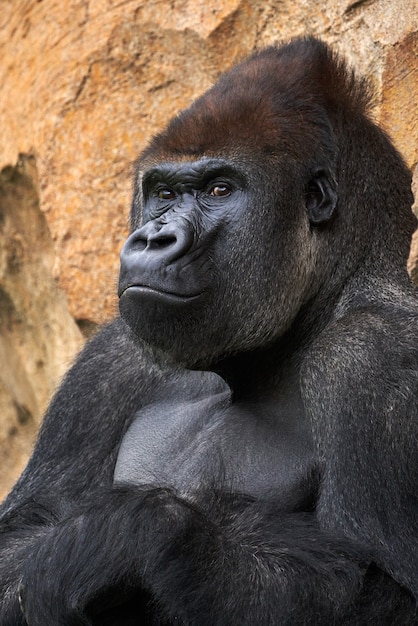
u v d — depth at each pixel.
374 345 20.23
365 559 19.27
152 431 22.12
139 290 20.30
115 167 30.06
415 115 25.62
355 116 22.12
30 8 32.66
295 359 21.50
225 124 21.31
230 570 18.84
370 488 19.58
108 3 30.66
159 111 29.72
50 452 23.09
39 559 19.38
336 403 20.16
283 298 21.14
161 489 19.56
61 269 30.42
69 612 19.05
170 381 22.81
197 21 29.05
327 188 21.44
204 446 21.28
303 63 22.11
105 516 19.14
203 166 21.08
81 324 30.48
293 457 20.78
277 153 21.16
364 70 26.45
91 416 22.92
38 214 32.34
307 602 18.78
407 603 19.30
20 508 22.22
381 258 21.78
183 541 18.78
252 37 28.50
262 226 20.95
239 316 20.94
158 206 21.39
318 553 19.20
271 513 20.06
